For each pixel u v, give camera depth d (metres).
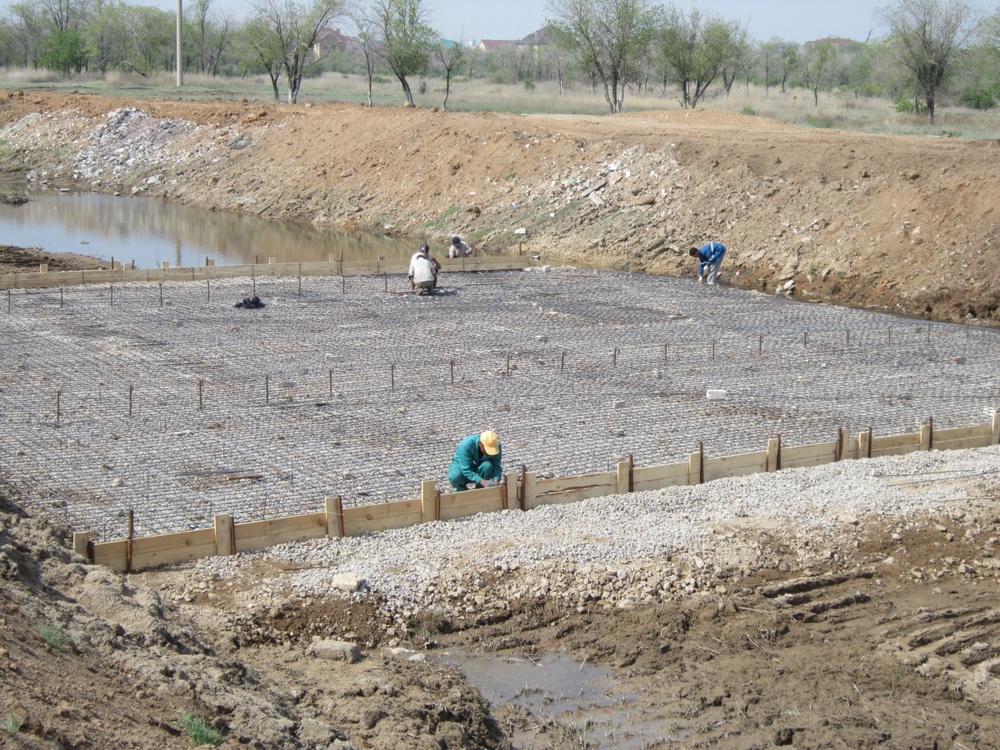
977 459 13.39
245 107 45.75
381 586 9.71
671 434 14.44
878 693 8.70
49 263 26.48
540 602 9.84
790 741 8.05
